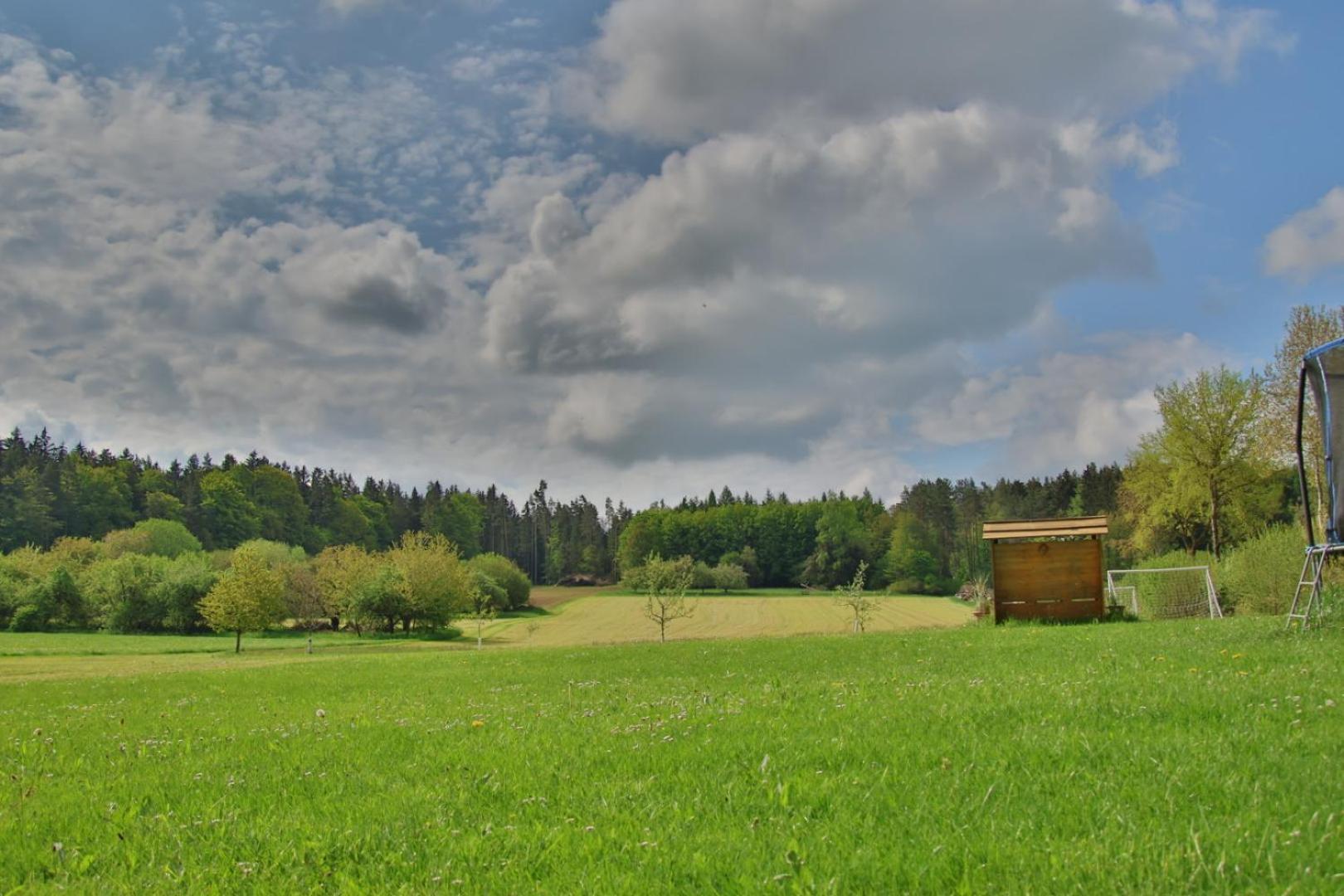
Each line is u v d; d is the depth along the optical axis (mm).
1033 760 6684
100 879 5461
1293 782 5559
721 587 148250
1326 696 8320
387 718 12656
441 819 6293
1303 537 30094
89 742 11836
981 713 8789
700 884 4773
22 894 5277
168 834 6367
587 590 164500
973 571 141625
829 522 153375
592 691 14992
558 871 5051
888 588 142625
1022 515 149875
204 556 118188
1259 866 4324
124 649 71938
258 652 69938
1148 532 64375
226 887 5180
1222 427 56000
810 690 12242
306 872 5352
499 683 18141
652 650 25750
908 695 10758
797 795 6266
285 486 165500
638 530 166000
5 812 7309
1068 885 4273
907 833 5289
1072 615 28078
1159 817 5152
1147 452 60688
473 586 113312
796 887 4473
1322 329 48750
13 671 42531
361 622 98125
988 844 4906
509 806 6621
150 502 152625
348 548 113000
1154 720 7910
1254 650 12859
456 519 195625
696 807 6184
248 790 7781
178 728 13031
